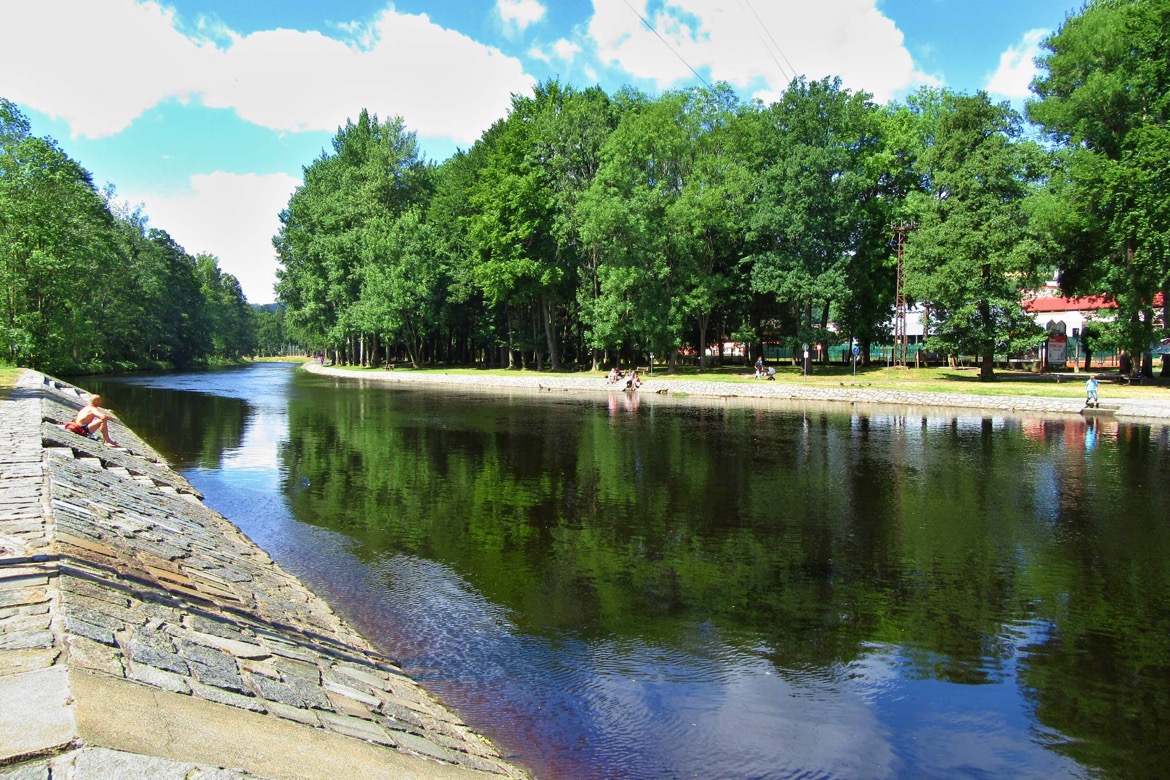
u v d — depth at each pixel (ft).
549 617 30.19
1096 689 24.45
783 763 19.83
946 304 137.08
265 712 14.49
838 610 31.35
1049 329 181.27
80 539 23.73
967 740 21.18
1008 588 34.12
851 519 46.88
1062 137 130.11
